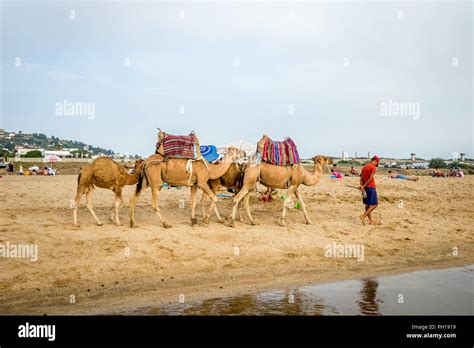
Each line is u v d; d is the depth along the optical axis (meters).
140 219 14.19
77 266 10.13
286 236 13.42
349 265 11.75
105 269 10.19
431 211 18.11
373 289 9.99
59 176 31.22
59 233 11.84
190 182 13.47
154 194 13.05
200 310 8.45
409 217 16.83
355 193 21.23
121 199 13.20
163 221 13.08
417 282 10.57
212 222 14.33
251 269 11.04
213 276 10.45
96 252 10.90
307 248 12.70
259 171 13.96
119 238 11.85
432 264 12.14
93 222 13.27
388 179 28.05
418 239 14.30
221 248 12.05
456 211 18.39
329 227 14.71
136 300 8.86
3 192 18.31
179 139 13.39
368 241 13.70
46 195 17.91
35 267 9.85
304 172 14.76
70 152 85.19
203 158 13.66
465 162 64.19
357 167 48.47
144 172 13.05
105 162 12.63
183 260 11.11
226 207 17.14
